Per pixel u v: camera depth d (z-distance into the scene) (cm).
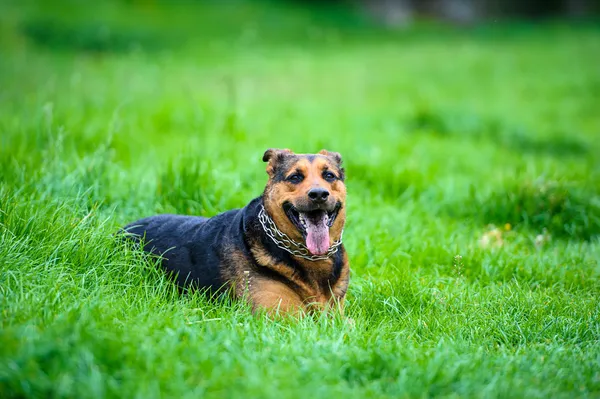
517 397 381
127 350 384
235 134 1109
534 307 559
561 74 2531
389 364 407
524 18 4491
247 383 367
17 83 1546
